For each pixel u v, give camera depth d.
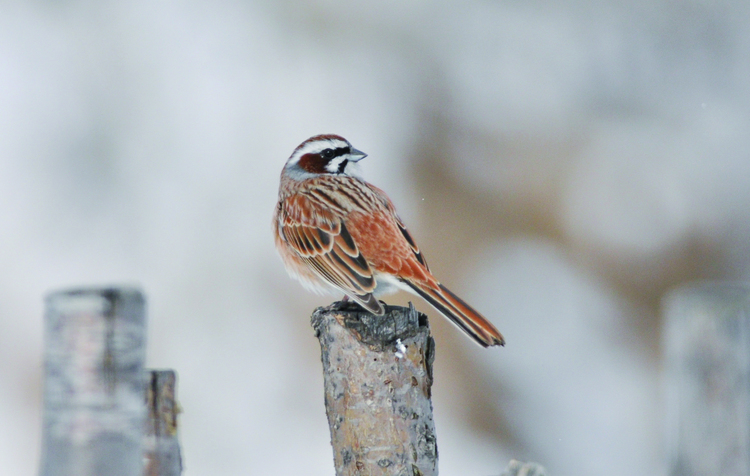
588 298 14.45
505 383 12.86
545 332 13.75
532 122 16.98
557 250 15.04
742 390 4.02
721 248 15.38
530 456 12.27
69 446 3.94
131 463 3.97
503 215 15.54
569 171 16.22
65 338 3.96
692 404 4.08
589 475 11.97
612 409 12.74
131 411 3.98
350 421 5.41
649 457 12.14
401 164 16.55
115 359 3.96
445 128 17.08
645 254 15.09
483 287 14.63
